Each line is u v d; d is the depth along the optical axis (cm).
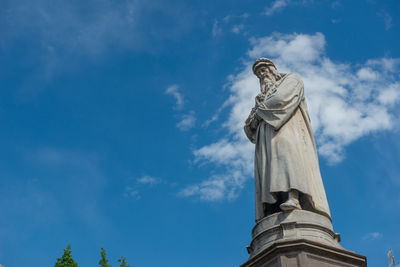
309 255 2095
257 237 2320
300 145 2555
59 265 3666
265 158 2569
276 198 2412
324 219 2339
